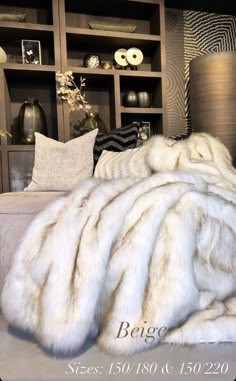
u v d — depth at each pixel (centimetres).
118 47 353
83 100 316
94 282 110
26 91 338
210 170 155
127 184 132
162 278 118
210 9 371
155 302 115
